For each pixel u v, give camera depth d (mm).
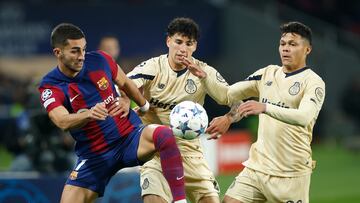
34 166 39656
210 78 25266
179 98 25797
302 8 82438
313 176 53312
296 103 24406
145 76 25766
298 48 24344
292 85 24500
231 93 25453
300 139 24641
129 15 70625
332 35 77375
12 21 71062
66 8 70938
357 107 74000
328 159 62625
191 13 70625
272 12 75500
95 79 23500
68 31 22547
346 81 75750
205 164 26594
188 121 23609
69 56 22594
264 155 25062
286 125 24516
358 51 76938
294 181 24812
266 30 73125
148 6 70625
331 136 73375
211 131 24500
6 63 89062
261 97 25203
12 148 40406
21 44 71125
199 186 26266
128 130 23719
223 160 53656
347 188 47469
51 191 33062
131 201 33781
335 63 75688
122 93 24516
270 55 73250
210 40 70688
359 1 84062
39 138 39625
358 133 73438
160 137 22750
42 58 88875
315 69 75250
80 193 23625
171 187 22734
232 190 25625
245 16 72500
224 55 71875
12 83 75062
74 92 23234
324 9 82875
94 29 70625
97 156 23578
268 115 23062
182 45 25078
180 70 25812
